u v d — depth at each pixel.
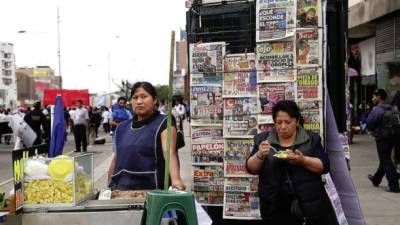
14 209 3.62
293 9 4.74
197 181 5.20
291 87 4.76
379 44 18.44
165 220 3.50
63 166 3.70
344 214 4.77
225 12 5.35
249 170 4.24
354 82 22.86
